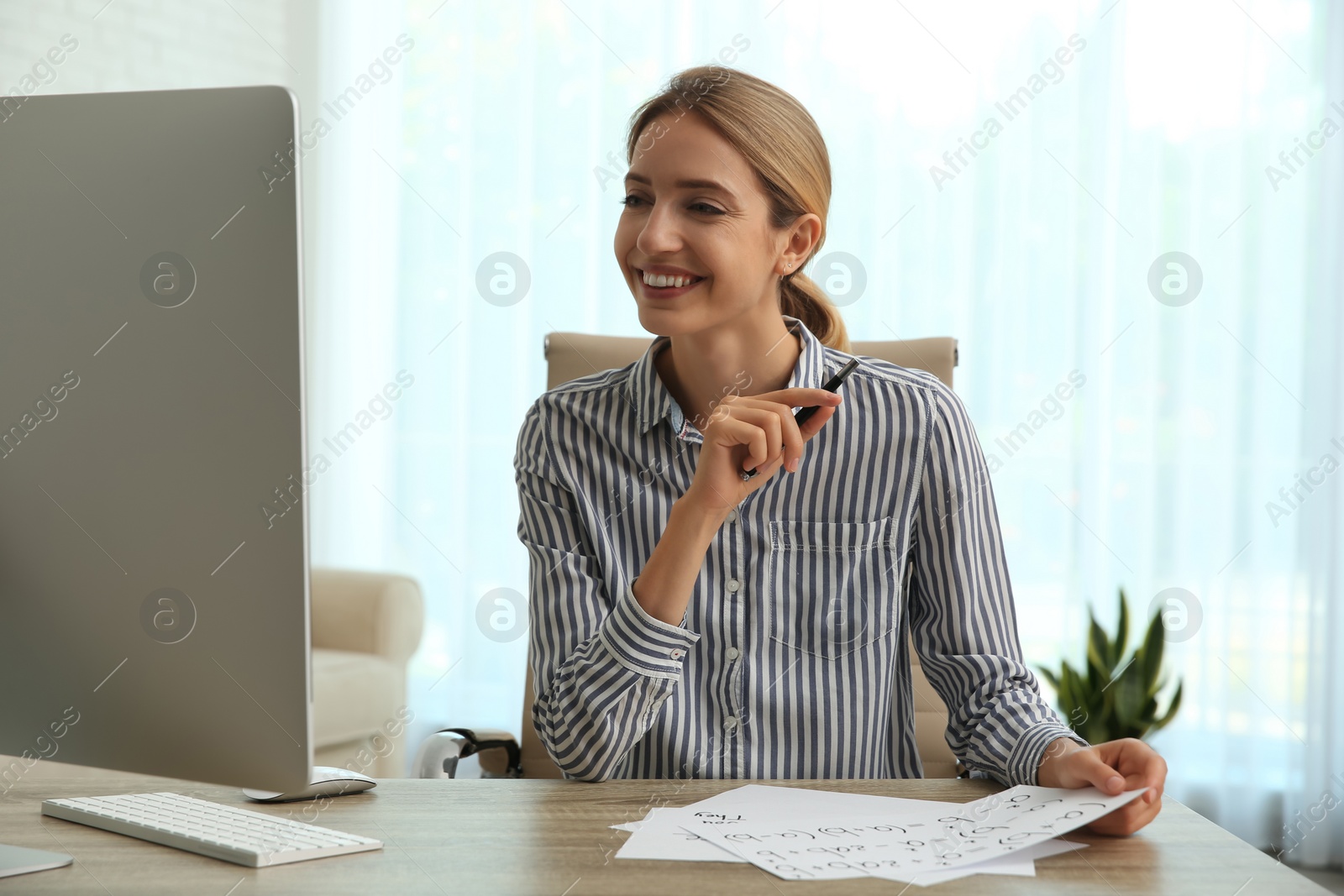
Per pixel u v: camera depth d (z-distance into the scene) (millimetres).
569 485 1138
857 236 2951
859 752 1100
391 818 812
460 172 3236
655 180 1016
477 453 3221
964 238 2916
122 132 663
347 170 3307
